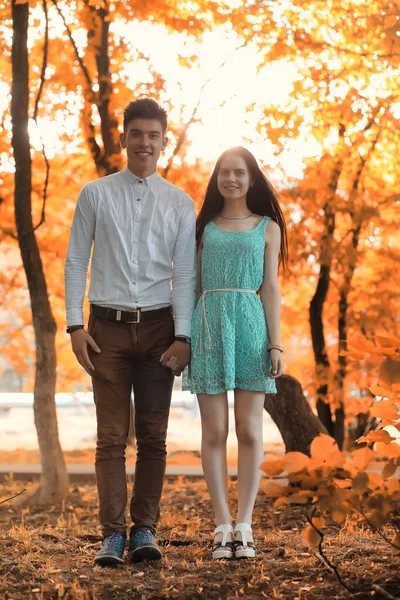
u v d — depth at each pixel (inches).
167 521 194.7
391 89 259.6
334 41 256.1
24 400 633.0
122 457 148.9
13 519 220.1
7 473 289.6
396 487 111.7
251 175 159.9
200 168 285.7
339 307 305.6
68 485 244.5
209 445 153.6
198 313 153.9
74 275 150.5
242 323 152.6
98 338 148.5
